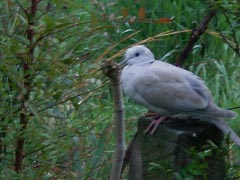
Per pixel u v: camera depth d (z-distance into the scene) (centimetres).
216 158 805
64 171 912
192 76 873
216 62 1328
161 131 798
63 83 774
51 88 771
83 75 794
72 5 771
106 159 1003
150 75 869
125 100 1263
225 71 1325
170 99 845
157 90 855
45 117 835
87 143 975
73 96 809
